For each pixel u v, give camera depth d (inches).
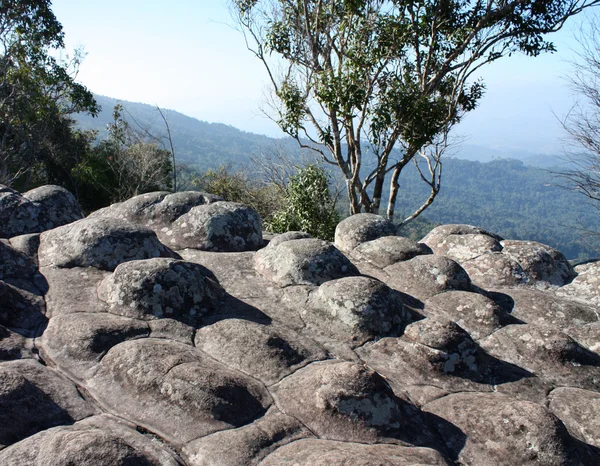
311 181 580.1
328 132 584.1
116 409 117.9
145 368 124.3
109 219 189.2
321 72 536.4
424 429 124.1
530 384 148.8
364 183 592.4
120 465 94.7
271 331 146.6
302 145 595.2
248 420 116.6
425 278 195.2
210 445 107.3
